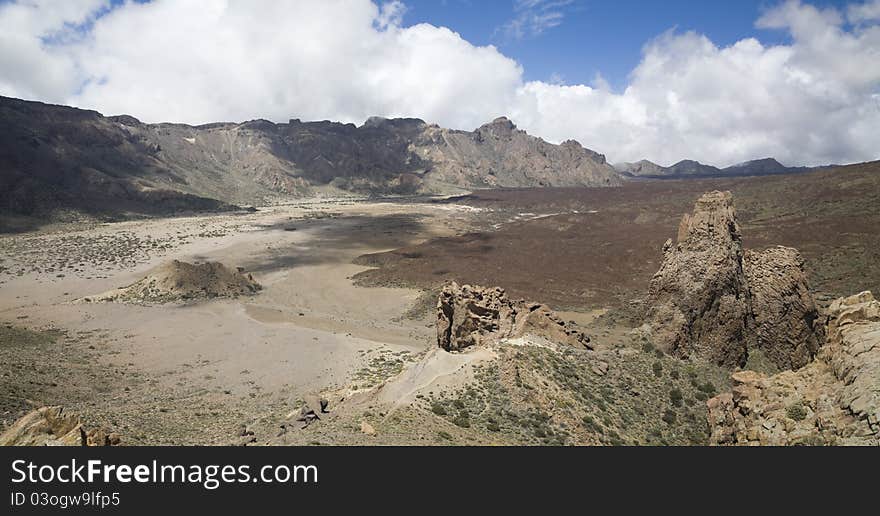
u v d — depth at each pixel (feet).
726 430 80.33
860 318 76.28
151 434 102.06
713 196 139.33
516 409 98.37
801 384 75.10
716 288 129.39
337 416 95.50
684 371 121.39
